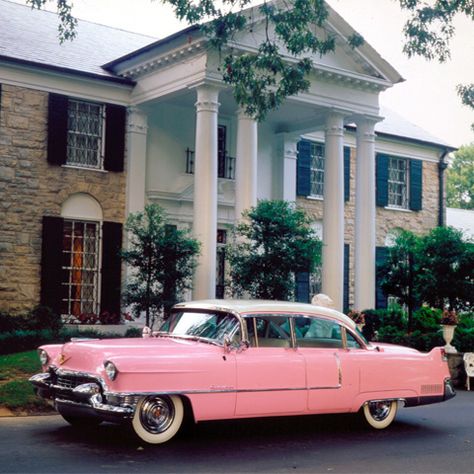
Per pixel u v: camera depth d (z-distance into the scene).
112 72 22.19
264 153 24.98
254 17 20.05
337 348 9.45
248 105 15.93
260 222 18.06
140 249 18.47
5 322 18.84
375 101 23.38
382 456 8.14
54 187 20.55
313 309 9.38
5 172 19.80
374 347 9.73
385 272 20.00
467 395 14.23
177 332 9.23
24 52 20.64
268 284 17.53
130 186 21.70
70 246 20.98
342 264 22.33
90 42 24.30
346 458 7.98
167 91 20.73
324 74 21.80
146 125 22.16
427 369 10.02
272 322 8.98
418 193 29.69
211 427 9.52
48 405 10.64
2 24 22.41
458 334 17.53
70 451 7.80
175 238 18.23
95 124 21.72
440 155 30.78
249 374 8.53
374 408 9.81
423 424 10.46
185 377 8.11
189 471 7.08
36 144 20.31
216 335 8.73
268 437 9.06
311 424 10.08
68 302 20.80
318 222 26.36
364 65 22.62
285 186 25.08
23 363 13.80
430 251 19.25
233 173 23.84
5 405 10.39
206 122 19.73
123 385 7.75
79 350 8.33
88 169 21.17
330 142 22.58
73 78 20.91
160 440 8.21
